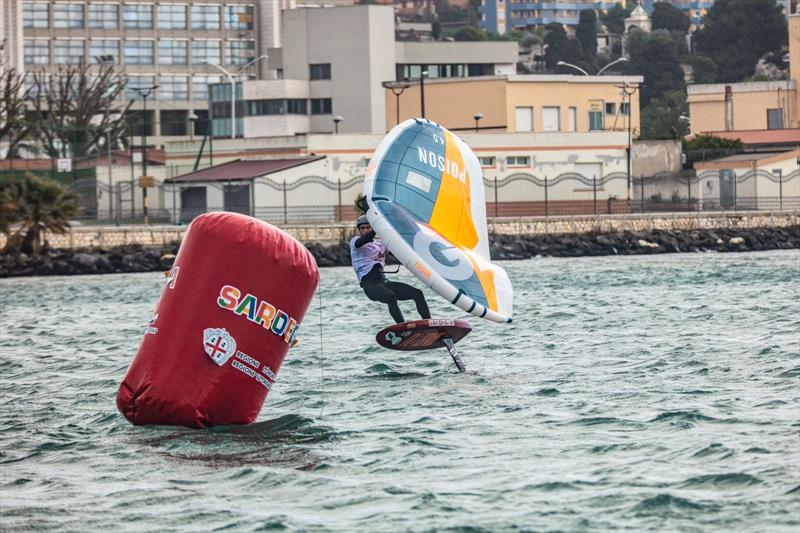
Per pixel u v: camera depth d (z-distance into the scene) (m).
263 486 28.86
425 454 31.27
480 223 42.28
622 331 55.81
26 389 44.12
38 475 30.73
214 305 34.22
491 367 45.12
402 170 40.06
